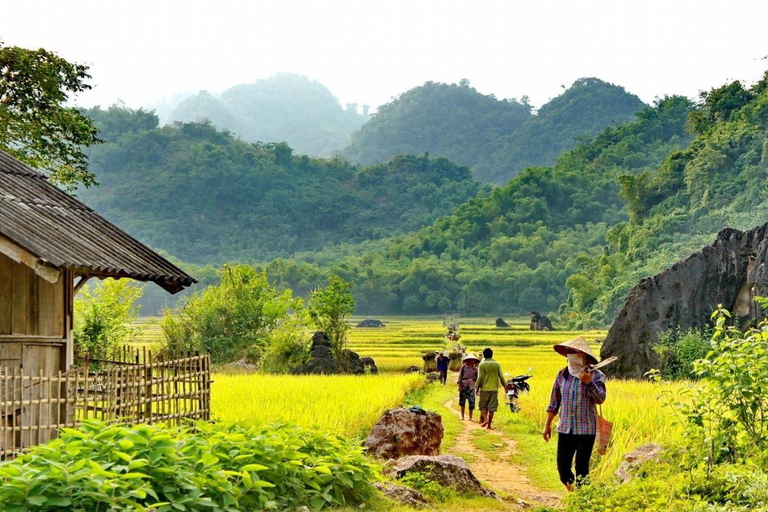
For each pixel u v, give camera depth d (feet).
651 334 129.08
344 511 32.19
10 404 37.27
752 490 29.35
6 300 43.47
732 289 132.46
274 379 113.80
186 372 46.26
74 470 26.53
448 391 122.42
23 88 113.91
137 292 115.96
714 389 36.45
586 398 38.93
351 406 70.74
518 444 63.31
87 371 40.65
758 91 565.12
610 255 530.68
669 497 30.71
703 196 499.92
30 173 52.75
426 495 37.73
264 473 32.09
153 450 29.14
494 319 613.11
